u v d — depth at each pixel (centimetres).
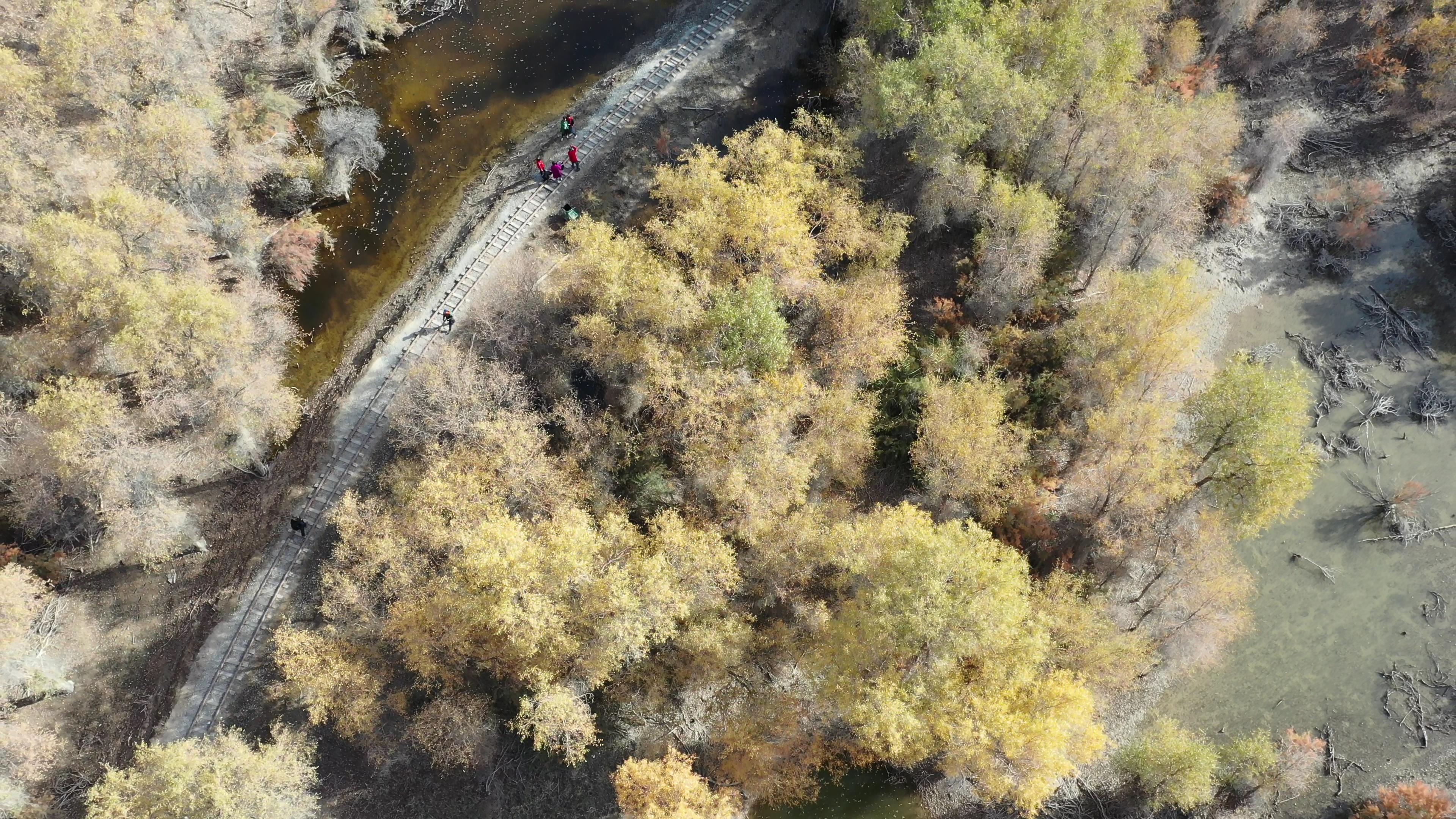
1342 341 5834
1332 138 6519
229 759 4162
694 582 4475
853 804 4762
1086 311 5194
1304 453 4578
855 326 5034
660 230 5169
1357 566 5247
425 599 4450
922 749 4181
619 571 4269
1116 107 5344
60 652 4872
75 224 4809
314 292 5897
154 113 5375
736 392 4725
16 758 4466
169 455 4872
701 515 4794
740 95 6569
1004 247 5291
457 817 4666
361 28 6694
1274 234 6175
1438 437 5538
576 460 4906
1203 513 4891
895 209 5806
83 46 5459
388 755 4716
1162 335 4859
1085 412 5097
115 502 4766
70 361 5003
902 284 5616
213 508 5203
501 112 6562
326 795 4659
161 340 4778
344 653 4562
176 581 5050
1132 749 4647
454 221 6131
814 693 4609
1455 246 6056
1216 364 5753
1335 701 4962
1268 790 4688
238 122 6147
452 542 4516
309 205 6159
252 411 5075
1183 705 4991
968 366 5225
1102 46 5375
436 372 4962
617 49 6844
